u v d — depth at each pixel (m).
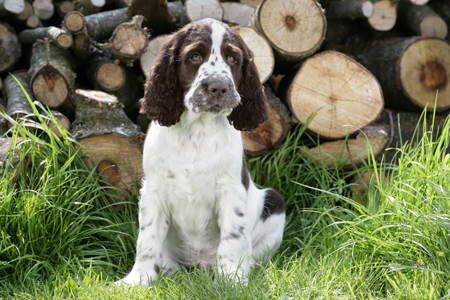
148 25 4.24
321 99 3.83
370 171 3.64
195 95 2.43
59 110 3.97
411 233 2.50
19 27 4.91
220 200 2.72
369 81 3.82
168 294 2.29
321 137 3.93
